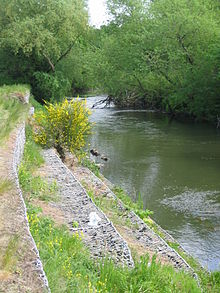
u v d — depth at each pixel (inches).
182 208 403.2
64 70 1141.7
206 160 595.5
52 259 189.3
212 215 384.8
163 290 202.7
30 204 276.7
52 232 233.5
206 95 1010.1
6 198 225.0
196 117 1069.1
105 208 339.3
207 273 270.2
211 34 1043.9
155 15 1143.0
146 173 530.3
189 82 1030.4
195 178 506.0
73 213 283.7
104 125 944.3
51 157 450.0
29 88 983.6
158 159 606.9
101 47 1347.2
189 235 341.1
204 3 1124.5
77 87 1761.8
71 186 339.0
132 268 215.6
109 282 193.8
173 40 1080.2
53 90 1067.3
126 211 345.7
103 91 1355.8
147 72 1170.0
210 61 978.7
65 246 216.2
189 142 732.7
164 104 1238.3
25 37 991.6
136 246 269.4
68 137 531.5
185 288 212.2
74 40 1110.4
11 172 268.1
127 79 1248.8
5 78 1085.8
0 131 382.3
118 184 482.6
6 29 1040.8
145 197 436.1
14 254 166.7
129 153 648.4
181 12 1051.9
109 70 1246.9
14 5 1039.6
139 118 1074.1
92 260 216.8
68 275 179.8
